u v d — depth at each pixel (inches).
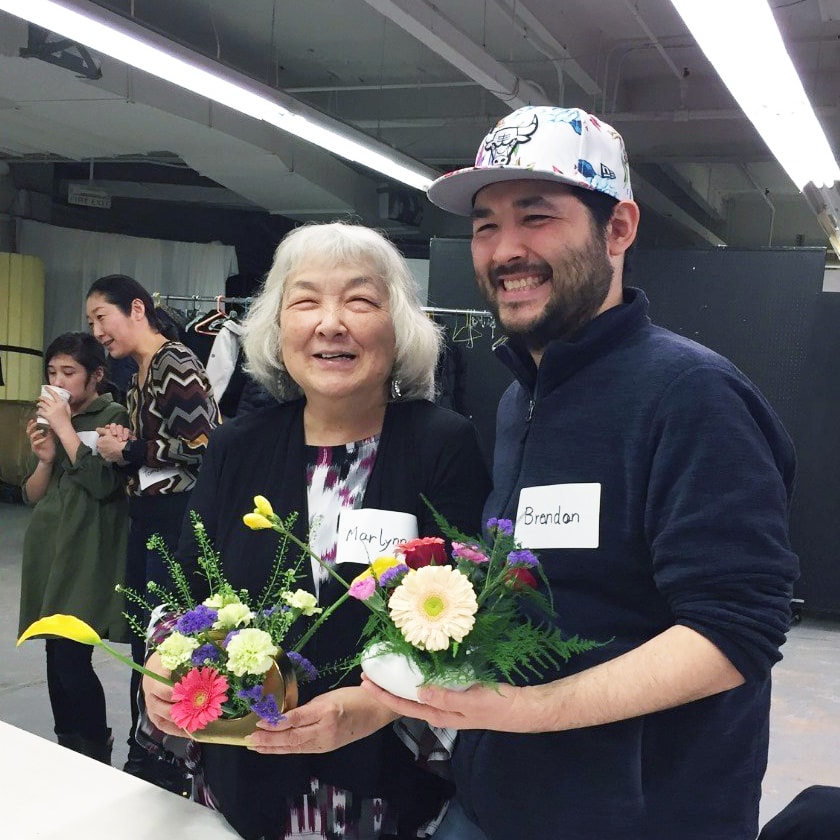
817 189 192.9
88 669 103.4
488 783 39.6
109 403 109.7
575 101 242.5
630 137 254.1
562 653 32.9
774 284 192.1
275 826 45.8
